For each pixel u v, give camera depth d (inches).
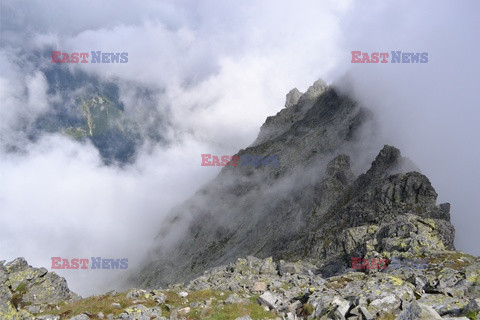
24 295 1967.3
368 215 4633.4
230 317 1133.1
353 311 975.0
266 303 1277.1
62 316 1205.7
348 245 3720.5
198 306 1314.0
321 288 1411.2
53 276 2139.5
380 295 1037.8
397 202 4569.4
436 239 2748.5
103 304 1342.3
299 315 1140.5
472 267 1380.4
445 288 1103.6
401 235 2871.6
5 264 2111.2
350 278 1758.1
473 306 804.6
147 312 1225.4
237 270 2084.2
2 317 980.6
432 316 649.0
